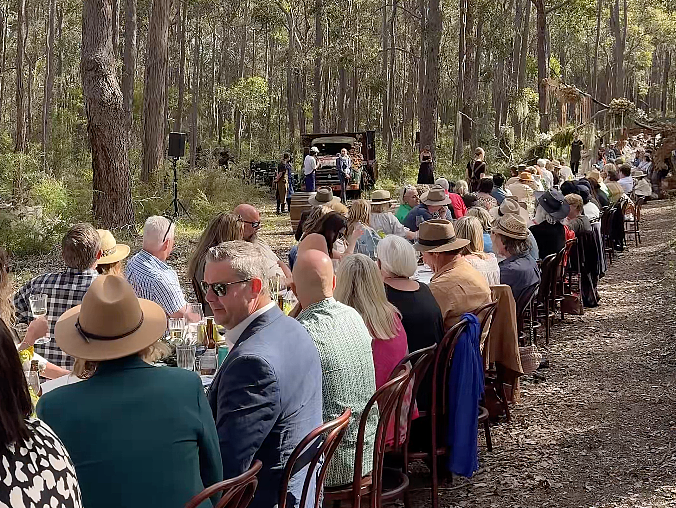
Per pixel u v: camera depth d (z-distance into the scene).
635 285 12.10
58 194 20.20
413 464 5.82
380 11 61.03
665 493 5.06
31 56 53.41
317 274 4.02
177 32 54.94
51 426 2.70
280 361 3.30
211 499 2.97
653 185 23.86
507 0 54.78
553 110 33.47
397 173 36.75
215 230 6.07
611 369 7.92
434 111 30.97
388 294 4.93
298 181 28.80
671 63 84.94
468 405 5.04
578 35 70.00
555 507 5.00
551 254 8.70
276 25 56.47
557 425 6.47
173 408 2.80
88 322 2.82
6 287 4.18
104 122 17.94
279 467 3.35
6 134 39.62
